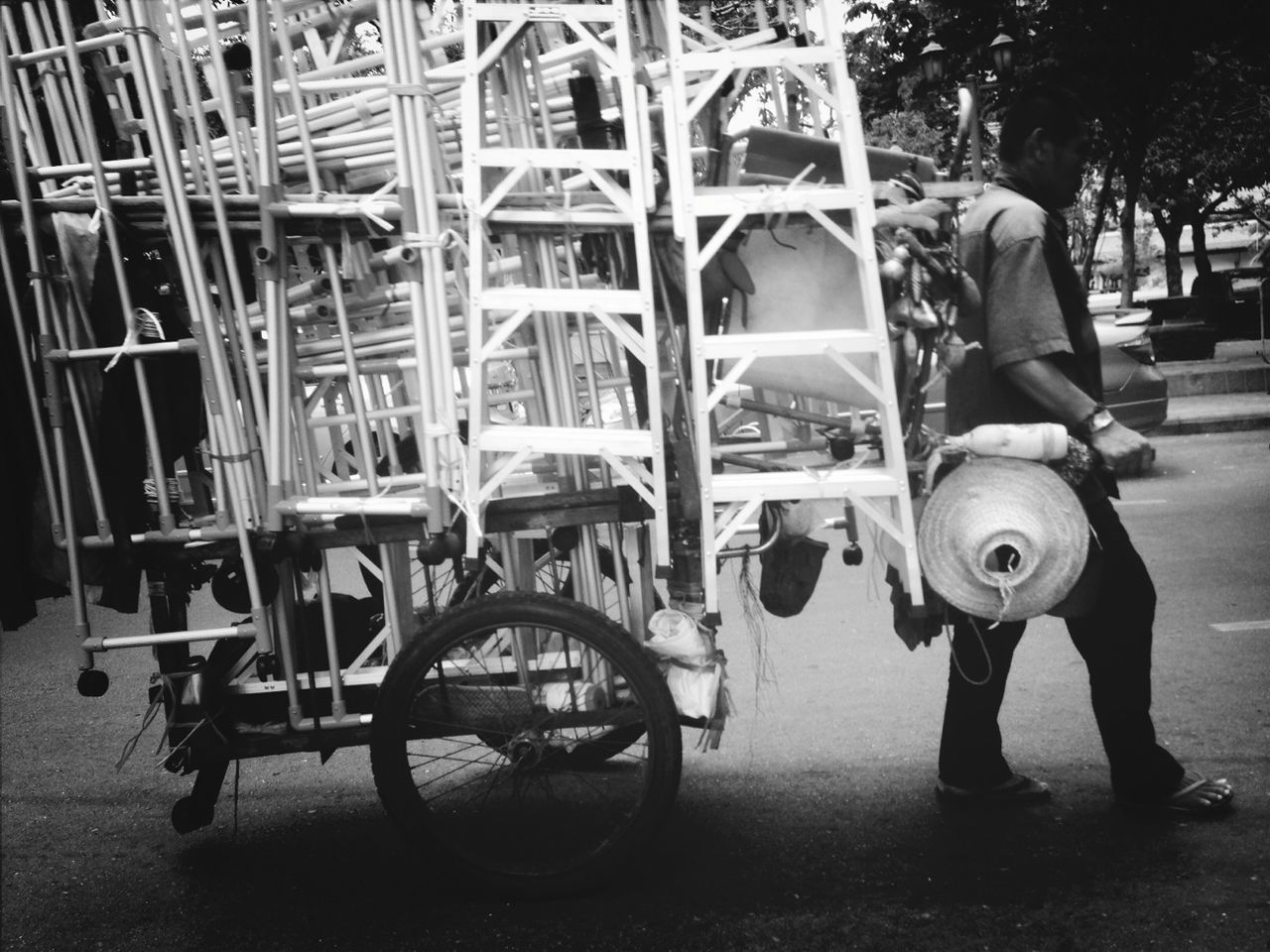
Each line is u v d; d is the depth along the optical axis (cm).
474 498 300
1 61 307
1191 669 488
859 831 349
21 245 315
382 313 327
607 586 361
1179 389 1612
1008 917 293
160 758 463
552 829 345
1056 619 580
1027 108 343
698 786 392
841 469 308
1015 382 328
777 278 309
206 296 305
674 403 312
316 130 338
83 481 318
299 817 393
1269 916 285
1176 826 337
